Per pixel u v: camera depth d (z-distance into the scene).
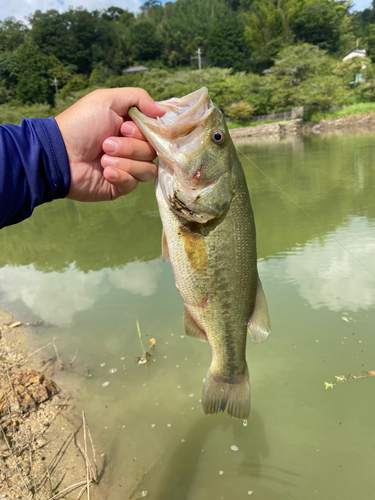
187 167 0.37
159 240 1.45
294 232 1.32
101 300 0.99
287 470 0.53
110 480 0.52
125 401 0.65
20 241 1.61
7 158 0.30
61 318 0.92
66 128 0.34
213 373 0.43
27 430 0.59
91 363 0.74
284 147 4.28
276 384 0.66
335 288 0.92
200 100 0.37
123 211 1.98
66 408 0.64
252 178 2.46
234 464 0.54
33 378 0.67
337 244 1.18
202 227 0.39
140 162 0.37
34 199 0.31
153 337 0.82
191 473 0.53
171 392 0.66
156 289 1.03
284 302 0.87
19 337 0.85
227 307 0.41
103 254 1.34
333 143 4.23
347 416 0.59
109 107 0.35
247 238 0.41
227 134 0.39
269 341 0.76
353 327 0.77
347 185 2.01
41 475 0.52
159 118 0.38
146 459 0.55
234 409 0.43
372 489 0.50
